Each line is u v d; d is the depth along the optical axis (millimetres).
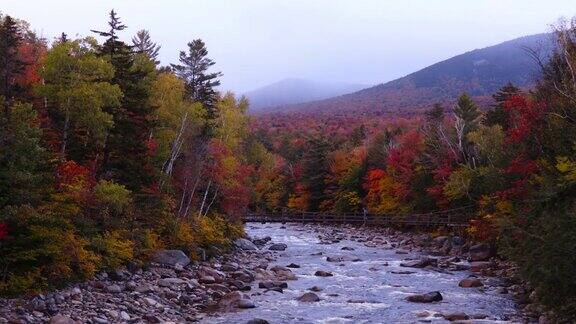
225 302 22719
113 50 34812
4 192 19203
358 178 73000
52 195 21938
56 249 19984
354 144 98188
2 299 17953
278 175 91188
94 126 28703
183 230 33375
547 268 15578
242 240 44000
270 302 23406
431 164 55281
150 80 39719
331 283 28594
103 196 25609
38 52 40938
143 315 19406
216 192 42531
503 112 47656
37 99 31203
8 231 18766
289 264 35312
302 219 69062
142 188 31734
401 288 27094
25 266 19438
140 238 28594
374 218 64188
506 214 31484
